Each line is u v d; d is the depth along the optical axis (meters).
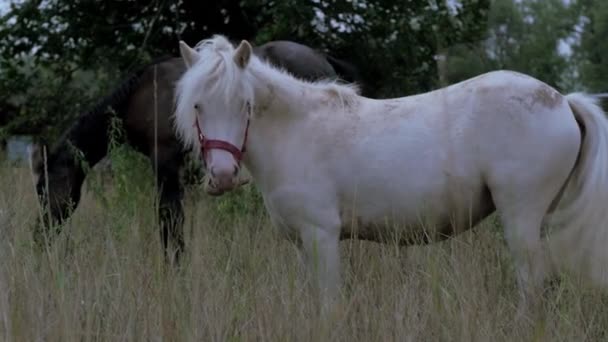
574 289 3.99
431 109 4.37
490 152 4.22
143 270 4.24
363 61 9.77
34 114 9.76
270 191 4.43
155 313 3.72
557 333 3.52
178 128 4.45
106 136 7.01
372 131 4.36
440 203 4.31
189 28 10.26
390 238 4.48
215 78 4.17
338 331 3.57
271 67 4.68
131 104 7.07
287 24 9.28
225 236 5.50
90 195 7.98
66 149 6.69
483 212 4.44
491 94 4.25
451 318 3.59
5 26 9.70
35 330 3.52
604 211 4.20
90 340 3.54
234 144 4.21
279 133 4.40
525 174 4.19
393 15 9.77
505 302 4.04
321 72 7.91
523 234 4.22
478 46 9.98
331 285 4.26
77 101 9.83
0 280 3.83
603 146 4.25
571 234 4.25
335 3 9.64
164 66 7.04
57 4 9.85
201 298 3.89
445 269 4.22
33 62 10.18
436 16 9.73
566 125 4.21
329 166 4.34
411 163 4.29
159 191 6.78
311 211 4.32
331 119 4.42
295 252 4.79
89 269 4.25
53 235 4.79
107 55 10.13
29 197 6.60
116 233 5.16
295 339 3.49
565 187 4.41
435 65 9.82
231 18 10.23
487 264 4.45
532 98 4.22
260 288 4.04
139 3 10.08
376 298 4.08
